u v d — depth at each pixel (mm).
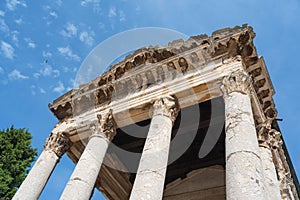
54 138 18109
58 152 17812
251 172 9672
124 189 20641
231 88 13742
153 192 11062
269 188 12117
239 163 10055
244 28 15797
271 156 14031
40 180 16016
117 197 20156
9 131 24547
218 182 18484
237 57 15305
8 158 22109
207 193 18172
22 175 21938
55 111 20234
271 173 12859
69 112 19734
